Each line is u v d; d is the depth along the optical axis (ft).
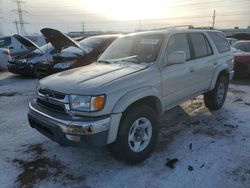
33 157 12.06
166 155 11.94
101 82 10.23
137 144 11.20
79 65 23.13
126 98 10.19
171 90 13.01
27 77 34.27
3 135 14.65
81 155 12.16
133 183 9.95
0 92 25.61
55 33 21.93
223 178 10.07
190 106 19.15
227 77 18.67
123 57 13.80
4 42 43.96
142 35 14.15
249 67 28.22
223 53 17.89
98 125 9.47
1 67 39.96
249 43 33.50
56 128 9.95
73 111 9.85
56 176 10.53
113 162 11.48
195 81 14.89
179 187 9.62
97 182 10.07
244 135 13.88
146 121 11.39
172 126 15.40
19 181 10.23
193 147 12.64
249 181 9.85
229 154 11.87
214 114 17.37
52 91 10.52
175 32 13.92
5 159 11.89
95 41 25.77
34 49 36.52
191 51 14.80
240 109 18.35
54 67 23.38
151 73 11.73
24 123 16.53
